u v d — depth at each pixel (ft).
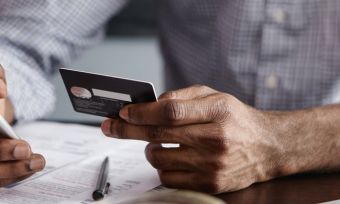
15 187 2.30
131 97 2.10
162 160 2.21
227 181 2.20
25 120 3.23
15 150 2.26
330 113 2.56
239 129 2.19
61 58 3.68
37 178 2.39
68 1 3.65
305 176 2.47
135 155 2.67
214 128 2.11
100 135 3.03
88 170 2.48
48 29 3.57
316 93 3.61
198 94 2.23
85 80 2.15
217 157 2.14
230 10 3.66
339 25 3.50
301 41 3.56
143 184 2.30
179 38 4.01
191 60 3.96
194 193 1.73
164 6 4.04
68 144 2.87
